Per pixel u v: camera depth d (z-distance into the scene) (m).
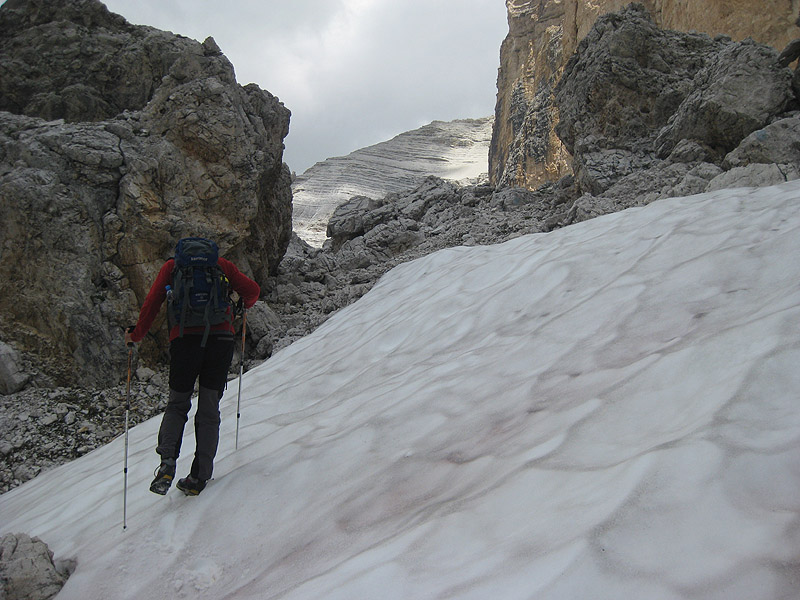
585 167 13.34
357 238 18.25
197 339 4.25
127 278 10.53
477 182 62.41
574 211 11.31
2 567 3.74
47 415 9.16
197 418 4.29
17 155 10.52
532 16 56.88
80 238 10.27
